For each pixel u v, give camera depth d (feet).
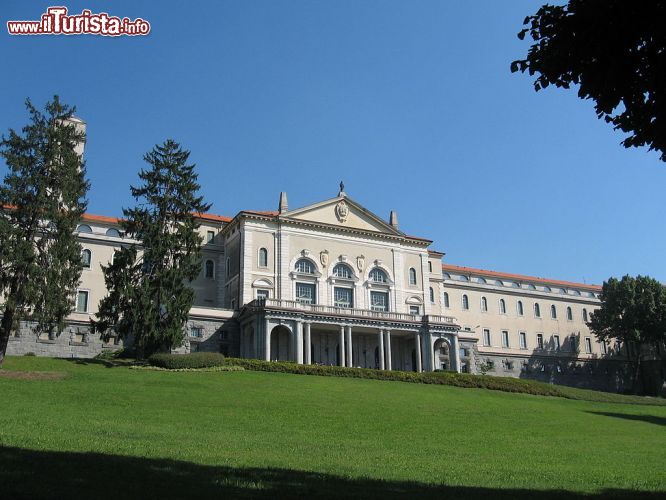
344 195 249.55
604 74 42.47
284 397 133.80
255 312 208.33
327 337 226.99
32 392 115.14
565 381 313.94
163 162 188.65
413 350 238.27
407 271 254.88
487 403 152.56
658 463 84.38
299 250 235.20
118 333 177.88
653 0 39.58
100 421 90.94
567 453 89.86
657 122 43.70
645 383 306.76
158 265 181.16
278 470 59.11
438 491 53.98
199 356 172.14
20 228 150.82
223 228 248.93
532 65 44.50
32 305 155.43
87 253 229.04
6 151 155.22
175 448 70.38
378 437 96.78
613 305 293.43
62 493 42.57
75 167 161.07
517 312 316.40
